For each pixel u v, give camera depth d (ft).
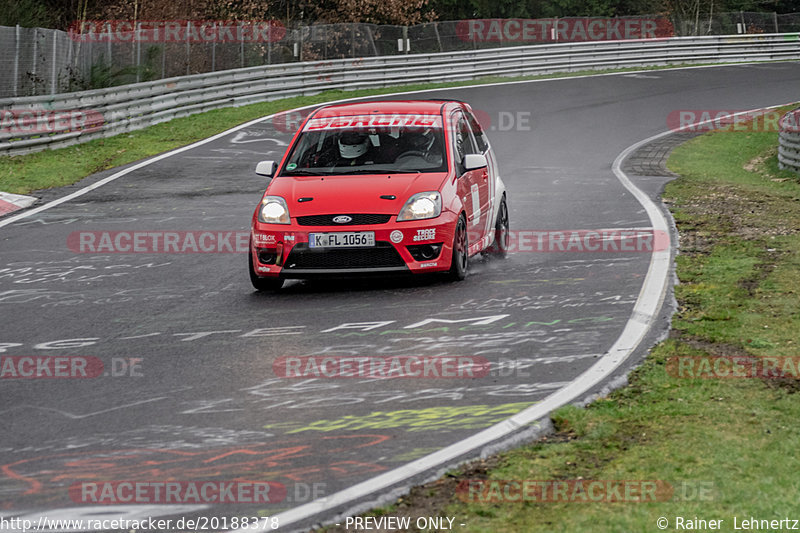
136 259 101.14
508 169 168.45
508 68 313.94
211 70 268.82
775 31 384.06
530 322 68.44
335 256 79.82
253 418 51.01
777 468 41.37
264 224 81.30
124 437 48.78
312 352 63.46
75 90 213.25
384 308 74.95
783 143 169.17
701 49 354.74
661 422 47.26
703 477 40.60
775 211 112.06
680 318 66.85
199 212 131.13
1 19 228.22
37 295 85.35
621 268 84.99
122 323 73.87
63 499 41.14
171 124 221.66
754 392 51.08
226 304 79.30
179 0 321.52
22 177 160.25
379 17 380.37
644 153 186.50
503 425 47.78
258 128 218.59
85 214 131.13
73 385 58.18
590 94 271.28
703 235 98.48
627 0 484.33
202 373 59.67
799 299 69.82
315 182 84.28
